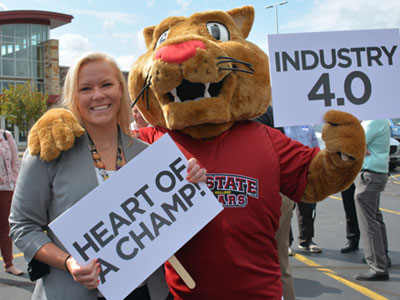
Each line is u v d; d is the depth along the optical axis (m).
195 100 1.95
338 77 2.08
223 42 2.10
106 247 1.66
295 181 2.09
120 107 1.91
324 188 2.04
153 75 1.92
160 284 1.86
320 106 2.06
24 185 1.68
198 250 1.92
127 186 1.73
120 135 1.93
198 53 1.85
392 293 3.64
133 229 1.70
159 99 2.06
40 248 1.63
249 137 2.08
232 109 2.05
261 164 2.01
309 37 2.08
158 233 1.73
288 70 2.05
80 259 1.62
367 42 2.12
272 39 2.05
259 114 2.18
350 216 4.79
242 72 2.06
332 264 4.44
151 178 1.76
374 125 3.72
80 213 1.64
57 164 1.71
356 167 1.93
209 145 2.04
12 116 26.23
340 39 2.10
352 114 2.05
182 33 2.08
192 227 1.77
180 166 1.81
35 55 33.28
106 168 1.85
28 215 1.68
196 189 1.81
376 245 3.89
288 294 2.94
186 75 1.85
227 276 1.90
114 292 1.65
